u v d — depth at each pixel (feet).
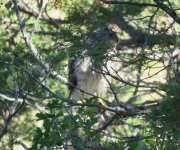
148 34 35.42
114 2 36.88
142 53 35.24
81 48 35.81
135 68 35.63
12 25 54.49
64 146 32.09
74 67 52.70
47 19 54.44
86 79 53.01
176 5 40.78
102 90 54.34
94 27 37.52
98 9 41.42
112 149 31.37
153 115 30.91
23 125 53.06
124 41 58.03
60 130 32.27
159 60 35.78
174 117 30.07
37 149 32.71
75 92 53.93
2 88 40.01
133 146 30.37
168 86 30.63
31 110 54.49
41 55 42.16
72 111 37.22
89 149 32.09
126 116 35.55
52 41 53.01
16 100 37.99
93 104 34.81
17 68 37.63
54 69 38.40
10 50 50.57
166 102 30.14
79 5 41.60
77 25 37.63
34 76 37.93
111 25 42.04
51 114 32.65
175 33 36.19
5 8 51.01
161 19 41.27
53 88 52.60
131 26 54.85
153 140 30.78
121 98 58.13
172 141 29.84
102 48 35.27
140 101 56.08
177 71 35.47
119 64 51.67
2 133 38.86
